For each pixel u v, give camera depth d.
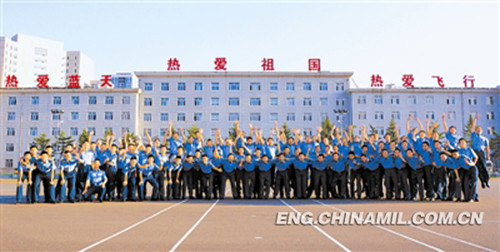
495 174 48.41
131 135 50.62
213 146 15.22
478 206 11.55
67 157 13.25
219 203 12.73
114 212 10.36
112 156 13.87
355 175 14.78
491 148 53.09
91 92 55.31
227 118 55.41
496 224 8.43
